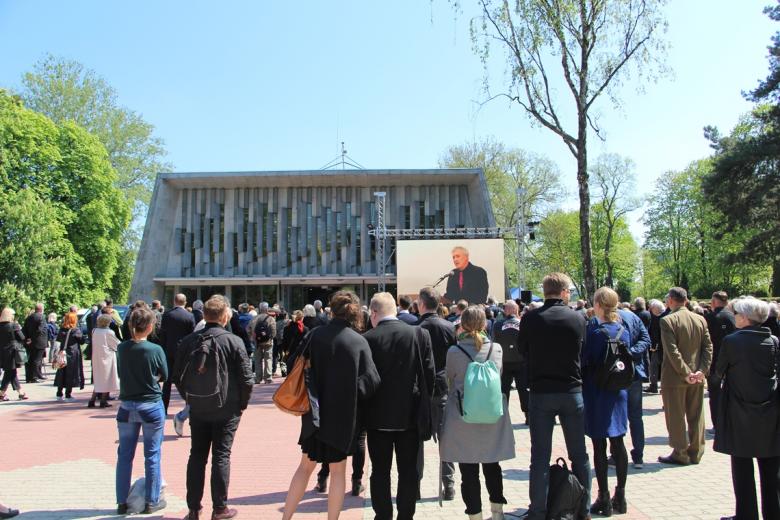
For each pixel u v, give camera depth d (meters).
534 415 4.85
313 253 34.53
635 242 63.47
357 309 4.67
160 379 5.63
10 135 29.61
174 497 5.93
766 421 4.54
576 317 4.86
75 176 33.41
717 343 8.59
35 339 16.39
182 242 35.03
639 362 6.46
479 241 26.12
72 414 11.21
